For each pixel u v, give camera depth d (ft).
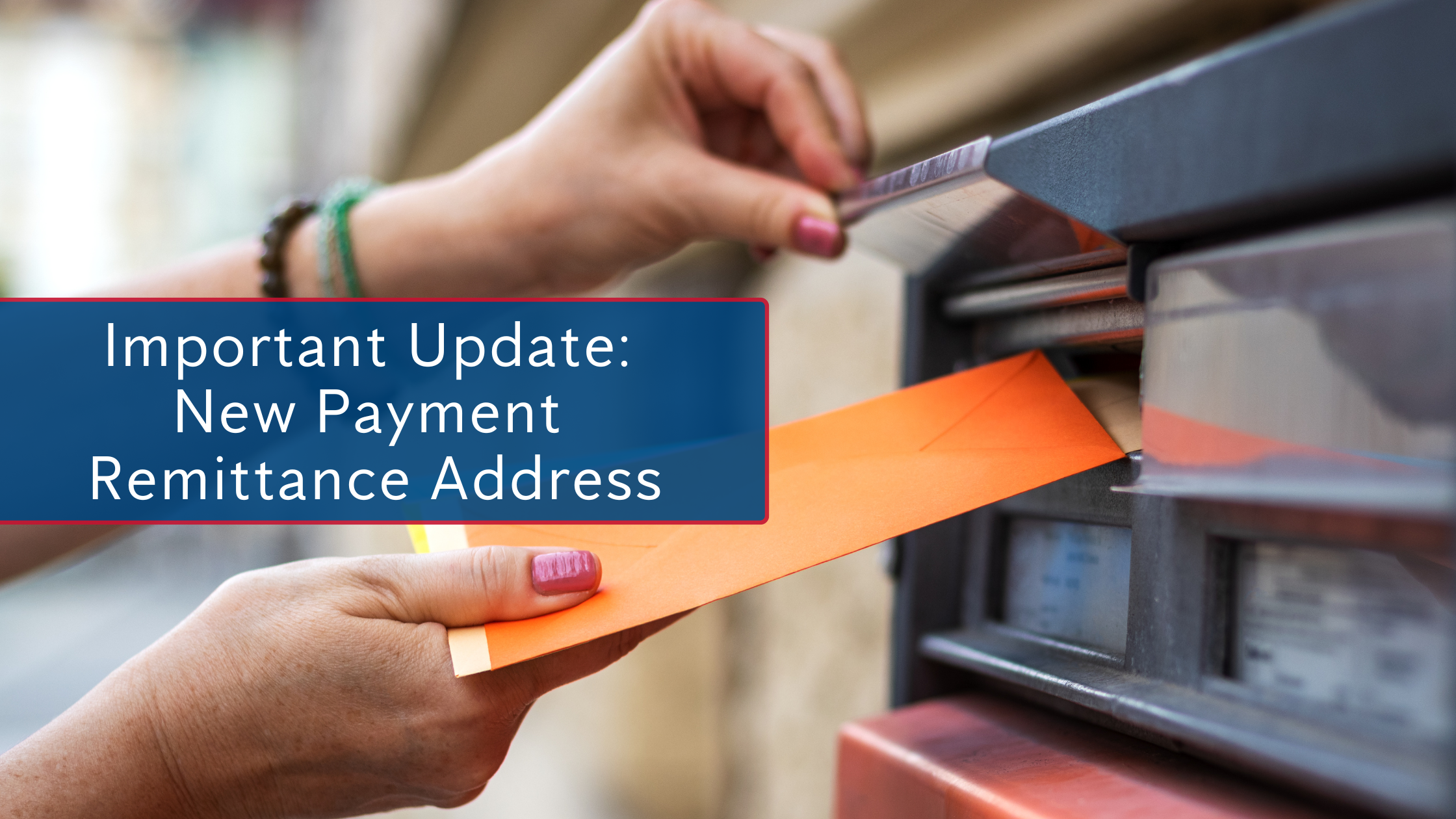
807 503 1.43
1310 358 1.00
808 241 2.34
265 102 54.34
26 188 58.49
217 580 32.24
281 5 52.75
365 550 16.66
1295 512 1.07
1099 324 1.48
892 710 1.90
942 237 1.64
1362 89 0.91
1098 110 1.23
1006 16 3.91
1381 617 1.01
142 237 58.95
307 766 1.53
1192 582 1.22
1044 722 1.56
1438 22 0.85
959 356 1.89
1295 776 1.01
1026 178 1.28
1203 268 1.14
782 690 5.79
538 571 1.41
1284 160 0.99
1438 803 0.86
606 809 7.26
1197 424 1.15
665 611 1.29
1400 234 0.91
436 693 1.46
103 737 1.46
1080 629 1.52
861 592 5.00
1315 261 1.00
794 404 6.01
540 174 2.71
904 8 4.27
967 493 1.35
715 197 2.47
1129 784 1.26
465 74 10.59
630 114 2.59
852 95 2.57
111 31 60.49
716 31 2.44
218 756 1.49
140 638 22.12
